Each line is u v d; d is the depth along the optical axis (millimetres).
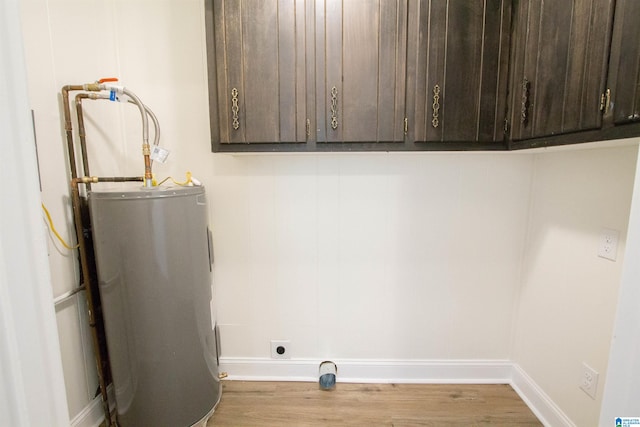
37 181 398
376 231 1688
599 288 1212
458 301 1732
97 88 1271
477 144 1329
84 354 1413
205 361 1448
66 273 1327
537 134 1146
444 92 1294
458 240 1688
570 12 984
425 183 1651
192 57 1563
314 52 1275
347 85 1291
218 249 1703
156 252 1231
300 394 1665
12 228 374
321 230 1688
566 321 1372
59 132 1287
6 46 366
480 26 1267
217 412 1545
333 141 1320
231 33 1271
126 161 1615
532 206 1623
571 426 1328
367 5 1256
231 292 1734
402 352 1750
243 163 1644
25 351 393
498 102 1307
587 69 922
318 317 1754
